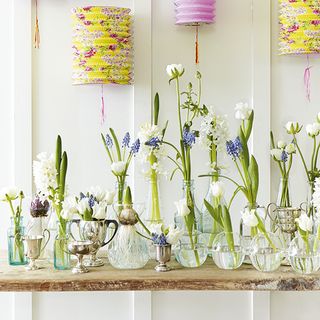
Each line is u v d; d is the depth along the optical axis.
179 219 2.46
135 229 2.39
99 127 2.71
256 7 2.70
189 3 2.57
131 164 2.69
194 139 2.43
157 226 2.36
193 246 2.40
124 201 2.39
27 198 2.67
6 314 2.68
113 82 2.52
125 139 2.49
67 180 2.70
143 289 2.21
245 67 2.72
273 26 2.72
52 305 2.70
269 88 2.71
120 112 2.71
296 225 2.46
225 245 2.36
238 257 2.37
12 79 2.68
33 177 2.68
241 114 2.44
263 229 2.33
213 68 2.71
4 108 2.69
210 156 2.54
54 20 2.70
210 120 2.48
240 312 2.72
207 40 2.71
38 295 2.70
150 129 2.44
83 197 2.41
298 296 2.74
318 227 2.30
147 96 2.68
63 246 2.37
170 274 2.29
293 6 2.56
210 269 2.38
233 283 2.21
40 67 2.69
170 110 2.70
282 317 2.74
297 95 2.73
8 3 2.68
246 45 2.72
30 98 2.67
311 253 2.27
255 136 2.70
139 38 2.68
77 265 2.33
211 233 2.54
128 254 2.36
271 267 2.31
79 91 2.70
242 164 2.44
